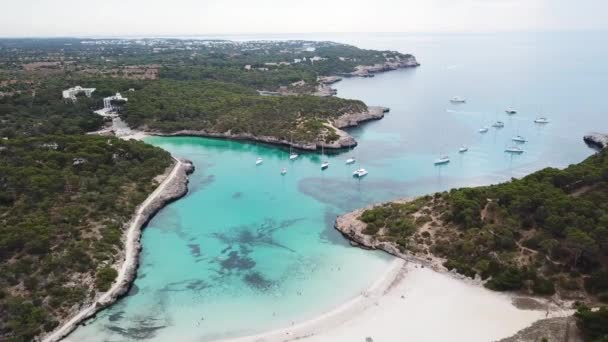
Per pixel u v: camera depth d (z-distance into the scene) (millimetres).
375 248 93938
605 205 87812
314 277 84750
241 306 76625
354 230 99812
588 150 170250
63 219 95625
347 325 70062
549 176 103875
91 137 142500
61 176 111500
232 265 90312
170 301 78750
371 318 71438
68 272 81125
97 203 105688
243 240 101250
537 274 76750
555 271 76688
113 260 87688
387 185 136125
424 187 134125
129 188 120188
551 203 88125
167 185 127375
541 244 80688
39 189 102812
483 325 67938
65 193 107500
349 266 87938
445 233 91000
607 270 73875
